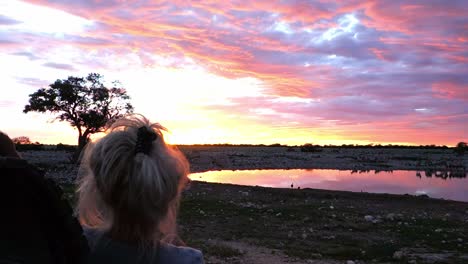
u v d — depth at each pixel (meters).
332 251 12.45
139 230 1.88
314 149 140.00
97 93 50.72
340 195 25.69
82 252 1.67
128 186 1.77
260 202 22.44
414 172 72.56
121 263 1.85
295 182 47.31
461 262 11.46
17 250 1.51
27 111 50.81
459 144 134.00
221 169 67.25
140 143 1.82
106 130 1.93
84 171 1.93
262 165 79.12
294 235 14.84
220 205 20.38
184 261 1.89
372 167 83.06
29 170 1.58
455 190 42.34
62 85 49.97
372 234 15.32
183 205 19.66
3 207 1.52
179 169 1.89
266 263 10.62
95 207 1.94
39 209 1.59
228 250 11.44
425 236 14.95
